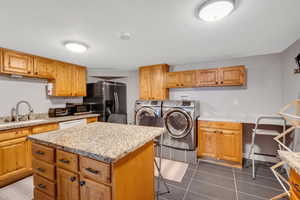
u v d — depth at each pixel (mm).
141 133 1465
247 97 2854
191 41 2064
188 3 1218
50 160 1251
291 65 2238
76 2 1191
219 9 1234
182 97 3445
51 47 2240
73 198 1128
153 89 3473
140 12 1350
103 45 2193
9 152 2100
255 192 1816
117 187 966
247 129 2822
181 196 1762
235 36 1901
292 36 1908
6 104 2525
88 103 3664
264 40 2041
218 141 2578
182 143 2754
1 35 1806
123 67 3781
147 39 1985
